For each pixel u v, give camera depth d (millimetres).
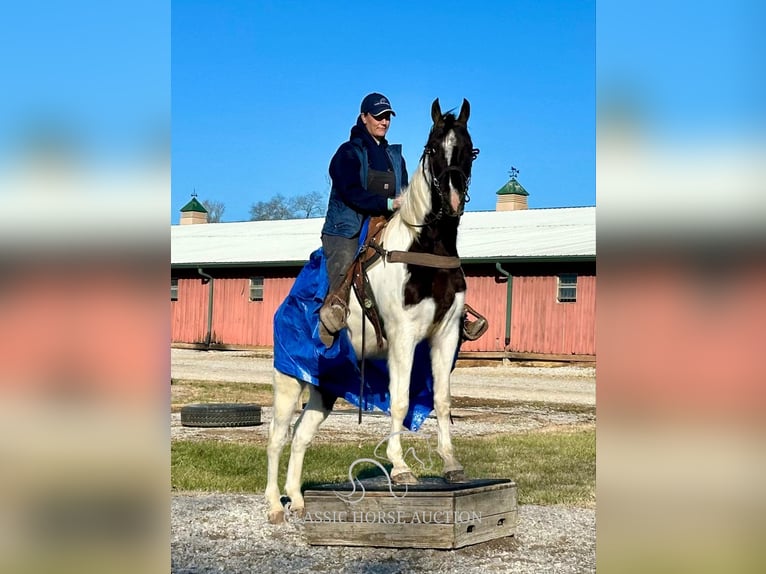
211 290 31922
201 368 23609
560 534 6117
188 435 11578
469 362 25891
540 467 8992
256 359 27031
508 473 8617
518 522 6418
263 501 7211
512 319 25859
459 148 5637
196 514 6711
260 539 5992
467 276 26734
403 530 5699
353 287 6230
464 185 5609
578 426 12727
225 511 6812
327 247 6414
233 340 31266
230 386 18797
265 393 17453
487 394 17578
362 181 6395
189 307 32531
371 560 5469
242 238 36750
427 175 5812
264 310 30531
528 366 24641
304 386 6629
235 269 31297
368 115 6469
